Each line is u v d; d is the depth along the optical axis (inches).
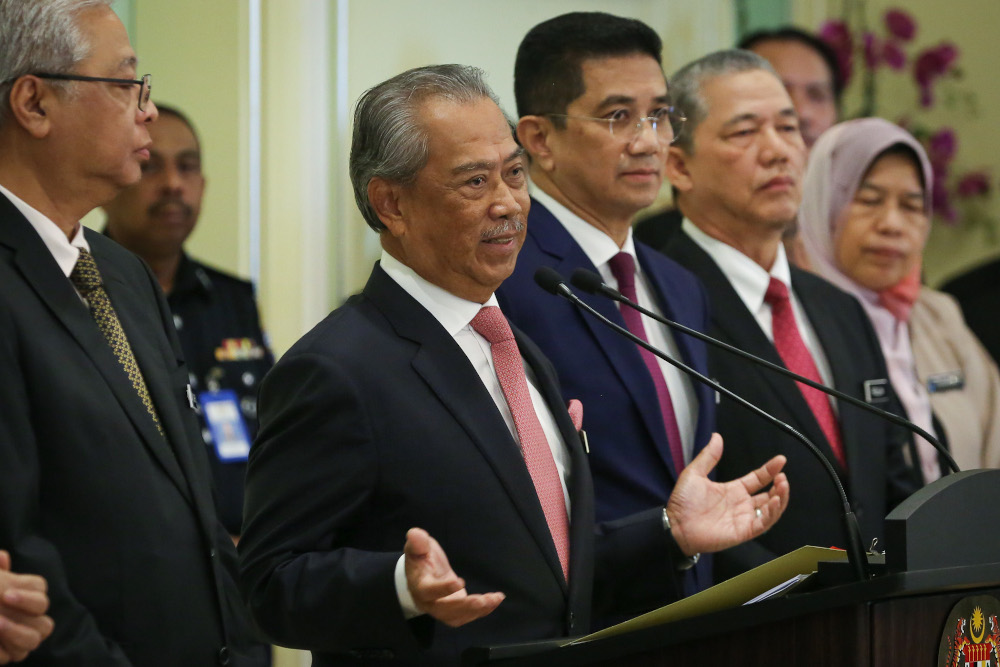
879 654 222.8
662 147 424.5
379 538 289.3
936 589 222.1
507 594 290.8
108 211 515.8
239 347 520.1
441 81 315.9
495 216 309.1
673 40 765.3
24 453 280.5
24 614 248.2
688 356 419.2
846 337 483.2
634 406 390.3
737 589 247.6
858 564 246.4
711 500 338.3
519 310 395.5
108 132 306.8
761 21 793.6
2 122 304.0
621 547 335.3
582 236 419.2
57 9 303.6
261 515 285.0
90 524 288.0
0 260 293.4
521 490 298.0
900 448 480.4
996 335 753.0
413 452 289.3
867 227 579.8
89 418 291.6
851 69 823.1
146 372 319.0
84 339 298.8
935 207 835.4
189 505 311.7
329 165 655.1
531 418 316.8
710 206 482.9
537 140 431.2
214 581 311.1
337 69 657.0
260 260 636.7
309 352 292.7
